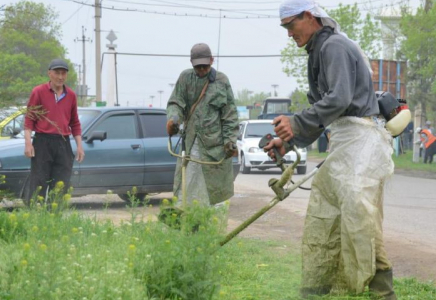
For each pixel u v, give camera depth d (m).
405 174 26.09
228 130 8.17
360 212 5.29
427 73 32.66
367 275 5.31
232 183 8.30
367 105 5.41
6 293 4.07
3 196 9.48
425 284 6.76
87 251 5.14
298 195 16.08
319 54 5.46
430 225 11.72
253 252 7.50
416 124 34.88
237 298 5.36
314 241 5.59
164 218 6.10
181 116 8.12
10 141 11.91
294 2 5.50
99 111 12.84
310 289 5.61
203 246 4.85
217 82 8.16
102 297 4.21
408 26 33.06
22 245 5.31
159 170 12.87
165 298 4.65
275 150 5.41
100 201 13.87
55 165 9.30
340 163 5.39
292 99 50.53
